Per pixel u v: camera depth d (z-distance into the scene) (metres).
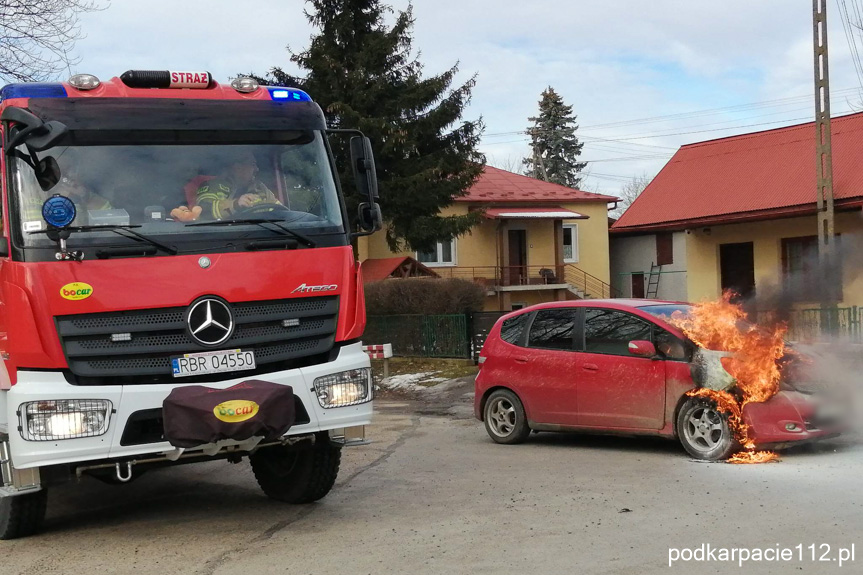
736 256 25.81
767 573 5.34
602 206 43.12
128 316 6.54
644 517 6.86
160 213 6.80
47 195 6.57
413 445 11.70
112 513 8.28
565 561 5.74
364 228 7.89
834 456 9.22
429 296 25.52
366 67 24.50
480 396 11.70
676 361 9.61
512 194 41.28
